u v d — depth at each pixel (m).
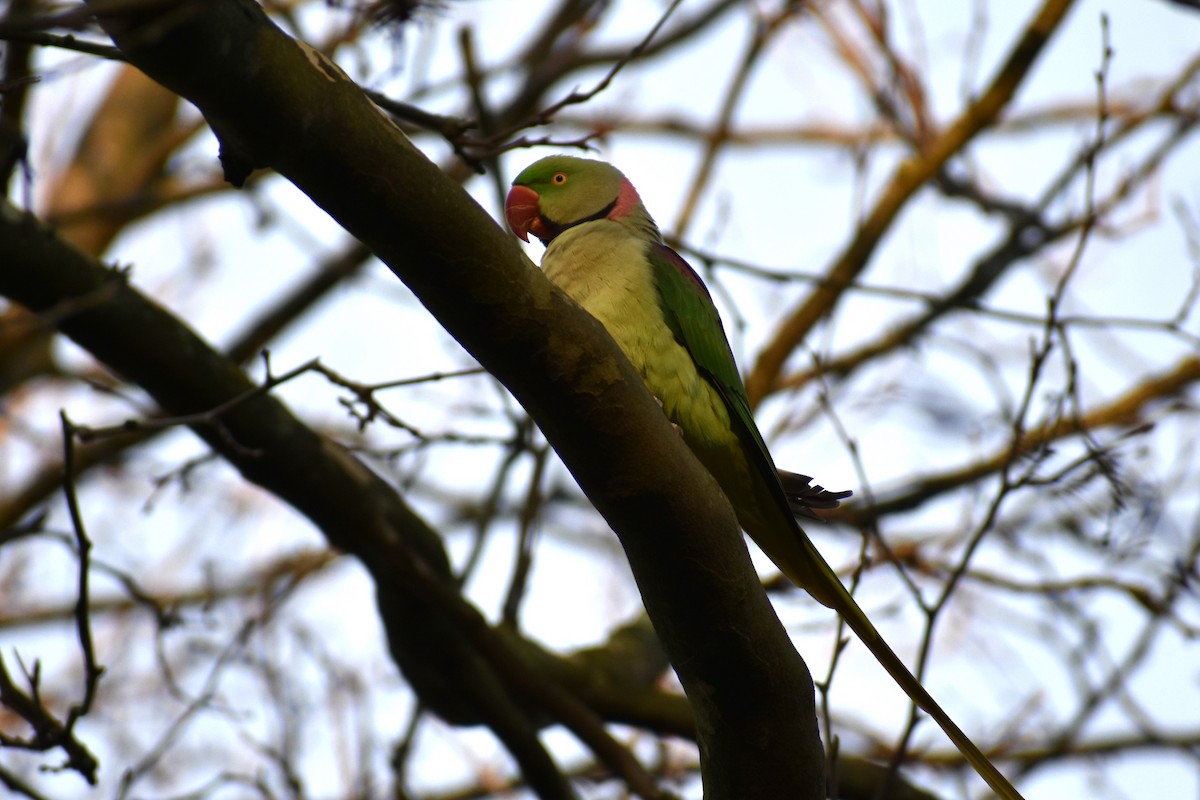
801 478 8.93
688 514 6.14
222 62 4.89
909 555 12.76
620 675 12.28
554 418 6.06
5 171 8.25
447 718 11.86
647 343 8.69
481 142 8.62
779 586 11.56
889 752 12.51
